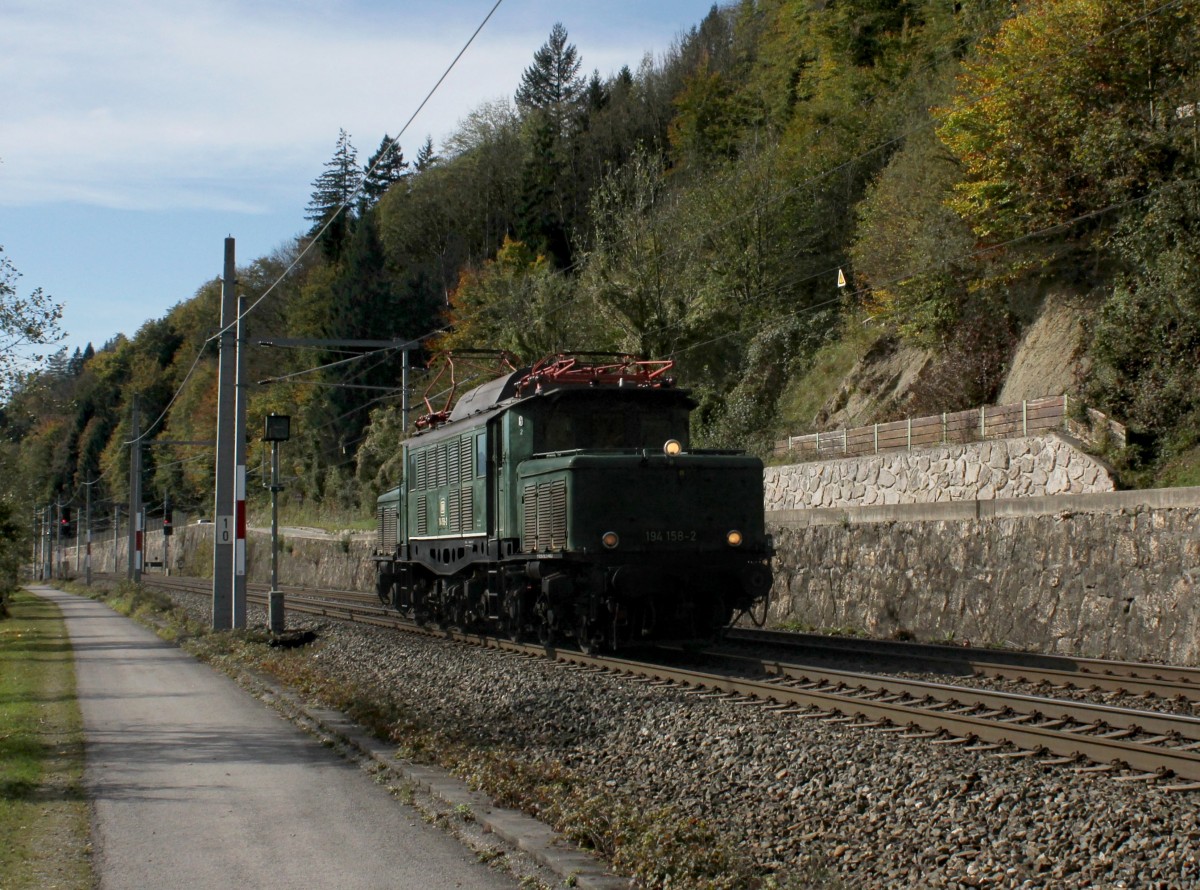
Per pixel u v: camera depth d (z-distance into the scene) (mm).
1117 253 23031
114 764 9930
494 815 7707
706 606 15938
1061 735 8828
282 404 74125
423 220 82750
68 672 17672
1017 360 25125
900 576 19812
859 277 36094
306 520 64125
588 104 85688
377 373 67000
